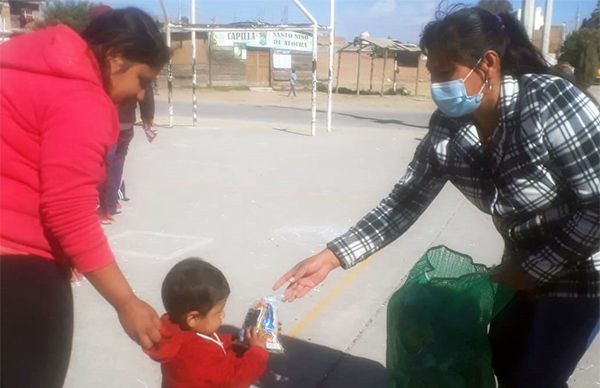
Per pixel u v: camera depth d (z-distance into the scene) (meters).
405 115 26.89
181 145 14.34
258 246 6.68
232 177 10.49
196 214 7.94
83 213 2.21
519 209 2.69
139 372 4.04
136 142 14.70
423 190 3.16
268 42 45.12
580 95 2.54
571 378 4.12
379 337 4.61
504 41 2.58
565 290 2.74
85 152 2.19
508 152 2.63
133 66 2.36
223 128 18.20
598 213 2.50
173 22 17.09
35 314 2.35
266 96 38.03
